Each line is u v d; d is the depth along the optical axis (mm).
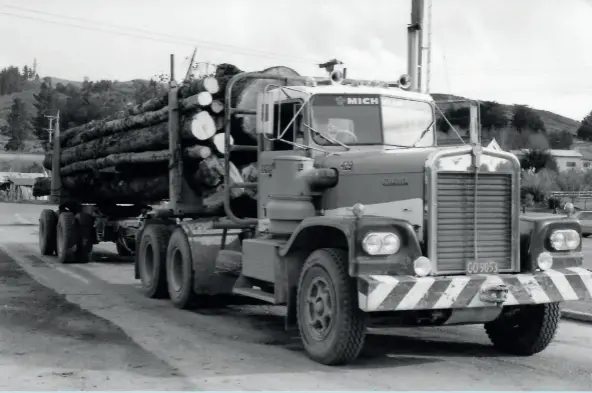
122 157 12422
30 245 20609
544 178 41719
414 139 8023
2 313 9227
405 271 6227
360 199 6980
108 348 7305
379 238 6160
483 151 6582
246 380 6102
